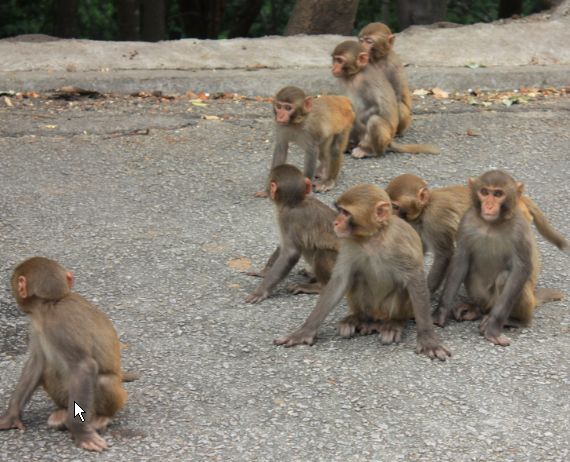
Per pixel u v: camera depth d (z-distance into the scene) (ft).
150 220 15.11
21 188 15.79
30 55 19.74
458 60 20.45
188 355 12.84
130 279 13.97
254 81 18.86
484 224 13.01
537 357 12.80
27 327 13.21
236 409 12.19
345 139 16.05
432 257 14.43
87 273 14.06
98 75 18.94
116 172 16.25
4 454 11.71
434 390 12.39
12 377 12.55
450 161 16.63
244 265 14.26
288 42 20.85
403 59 20.34
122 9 26.03
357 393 12.36
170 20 31.68
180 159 16.61
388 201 12.76
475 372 12.60
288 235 13.69
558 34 21.27
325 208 13.70
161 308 13.52
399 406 12.21
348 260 12.94
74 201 15.51
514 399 12.30
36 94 18.60
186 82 18.83
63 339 11.62
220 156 16.72
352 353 12.86
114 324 13.25
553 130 17.46
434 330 12.94
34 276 11.65
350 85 16.84
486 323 13.10
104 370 11.76
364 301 13.12
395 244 12.80
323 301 13.00
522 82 19.24
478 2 31.73
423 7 23.70
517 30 21.33
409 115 17.30
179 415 12.12
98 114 17.93
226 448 11.80
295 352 12.87
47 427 11.97
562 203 15.48
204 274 14.10
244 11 29.81
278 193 13.64
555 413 12.16
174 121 17.71
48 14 28.84
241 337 13.08
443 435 11.93
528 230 12.98
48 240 14.66
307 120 15.67
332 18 22.88
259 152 16.87
